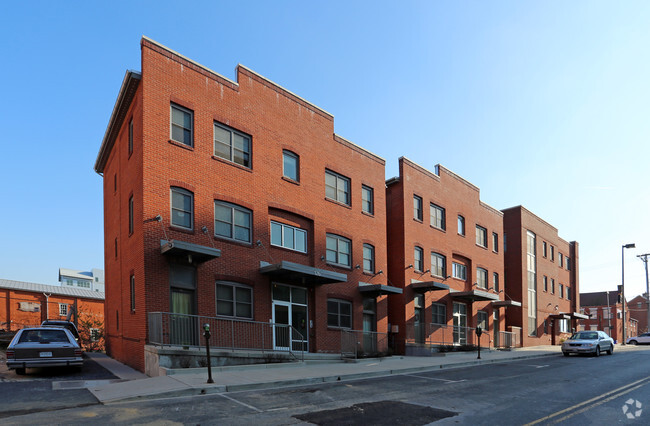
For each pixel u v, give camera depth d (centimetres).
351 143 2406
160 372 1323
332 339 2103
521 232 3834
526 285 3825
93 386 1198
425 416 909
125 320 1780
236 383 1196
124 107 1850
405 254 2612
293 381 1293
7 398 1038
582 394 1177
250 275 1808
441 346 2644
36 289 4141
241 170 1847
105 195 2509
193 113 1720
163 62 1652
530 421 870
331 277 1902
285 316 1933
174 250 1486
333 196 2278
